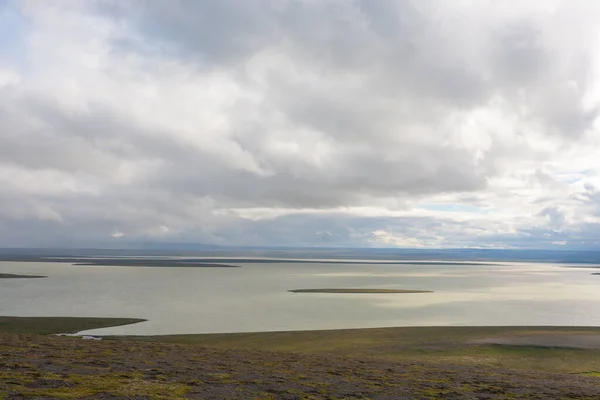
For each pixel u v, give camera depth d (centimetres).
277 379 2592
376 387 2492
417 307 9450
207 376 2569
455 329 6216
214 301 10250
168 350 3684
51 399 1841
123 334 6162
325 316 8131
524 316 8312
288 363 3306
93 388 2088
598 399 2356
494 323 7500
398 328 6334
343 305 9712
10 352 3066
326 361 3550
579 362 4266
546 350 4722
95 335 6025
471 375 3105
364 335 5819
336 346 5125
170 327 6788
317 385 2470
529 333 5825
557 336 5569
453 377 2970
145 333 6275
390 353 4672
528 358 4412
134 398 1945
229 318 7775
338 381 2628
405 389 2469
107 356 3142
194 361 3134
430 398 2270
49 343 3728
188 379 2447
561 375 3403
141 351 3506
